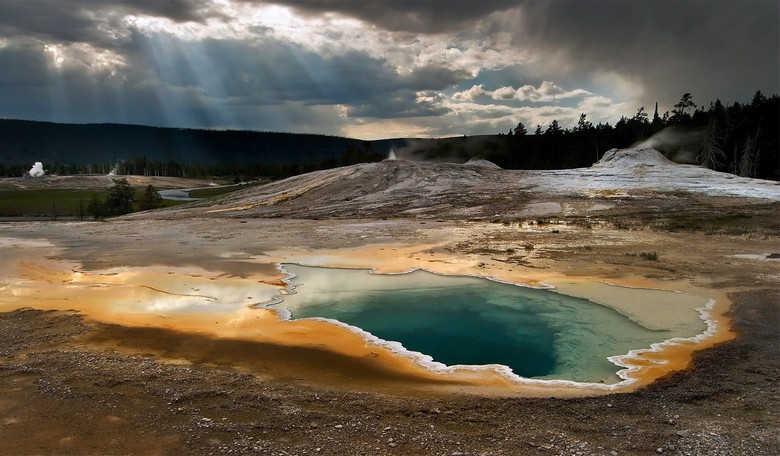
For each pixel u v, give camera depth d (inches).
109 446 282.2
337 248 940.6
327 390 358.9
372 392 358.0
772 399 335.9
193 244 990.4
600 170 1937.7
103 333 477.7
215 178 5467.5
